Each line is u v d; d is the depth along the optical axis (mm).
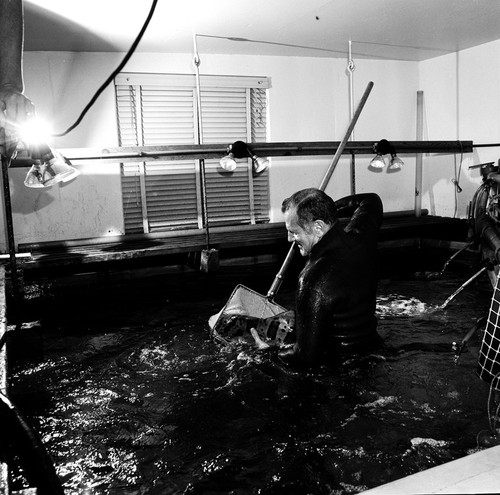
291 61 6727
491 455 1095
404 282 5008
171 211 6422
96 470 1896
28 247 5523
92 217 5953
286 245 6344
